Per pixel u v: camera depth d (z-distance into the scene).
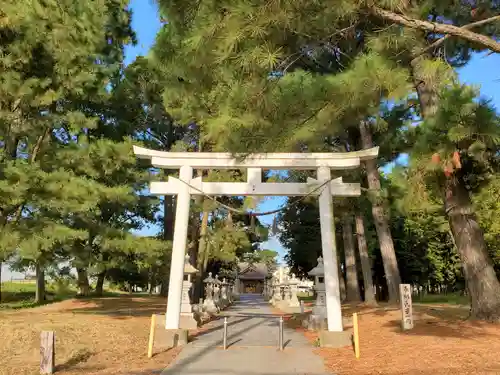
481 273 10.80
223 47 6.38
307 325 13.90
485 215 22.86
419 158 8.20
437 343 8.84
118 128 18.34
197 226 26.14
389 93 6.75
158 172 19.67
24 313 16.12
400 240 33.19
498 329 9.77
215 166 11.77
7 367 7.76
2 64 12.36
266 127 7.42
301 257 36.69
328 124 7.49
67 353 8.94
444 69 6.74
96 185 13.50
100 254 18.31
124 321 14.30
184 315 14.17
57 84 13.37
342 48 10.57
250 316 19.59
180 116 14.14
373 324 12.54
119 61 17.31
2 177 12.20
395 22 6.63
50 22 12.70
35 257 12.23
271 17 6.10
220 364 8.20
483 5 9.17
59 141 16.34
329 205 11.35
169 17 8.39
